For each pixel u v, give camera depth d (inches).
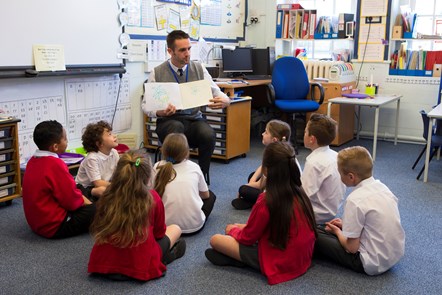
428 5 210.1
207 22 211.6
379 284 85.3
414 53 208.2
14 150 123.4
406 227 113.8
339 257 89.6
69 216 104.9
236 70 218.2
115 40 165.2
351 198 84.7
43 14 137.3
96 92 165.3
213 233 108.1
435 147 174.9
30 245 100.9
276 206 80.8
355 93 205.2
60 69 143.9
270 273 83.9
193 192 104.0
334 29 220.8
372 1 211.3
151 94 134.7
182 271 89.0
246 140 182.7
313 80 209.6
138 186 78.7
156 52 186.7
